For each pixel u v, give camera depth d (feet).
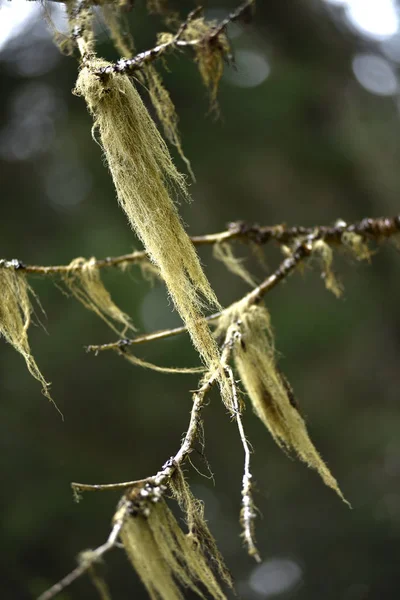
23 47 26.94
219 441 26.73
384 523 25.31
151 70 5.71
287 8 28.25
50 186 29.66
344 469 27.17
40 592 22.18
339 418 27.96
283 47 29.27
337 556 24.94
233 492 26.66
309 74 29.04
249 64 26.99
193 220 28.40
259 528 26.25
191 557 4.25
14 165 29.04
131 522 4.10
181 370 5.76
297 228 8.28
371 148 30.50
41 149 29.09
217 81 6.66
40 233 28.84
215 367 4.97
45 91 27.55
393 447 27.45
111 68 5.10
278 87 27.27
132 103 5.10
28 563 23.61
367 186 29.48
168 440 26.32
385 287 27.68
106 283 24.68
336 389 28.43
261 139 26.81
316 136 28.53
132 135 5.08
